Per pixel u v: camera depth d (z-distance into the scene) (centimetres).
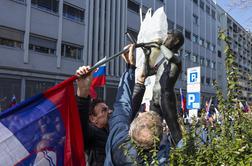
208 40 5850
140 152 251
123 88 319
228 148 247
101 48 3278
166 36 396
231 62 297
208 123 286
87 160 371
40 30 2678
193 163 240
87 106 334
